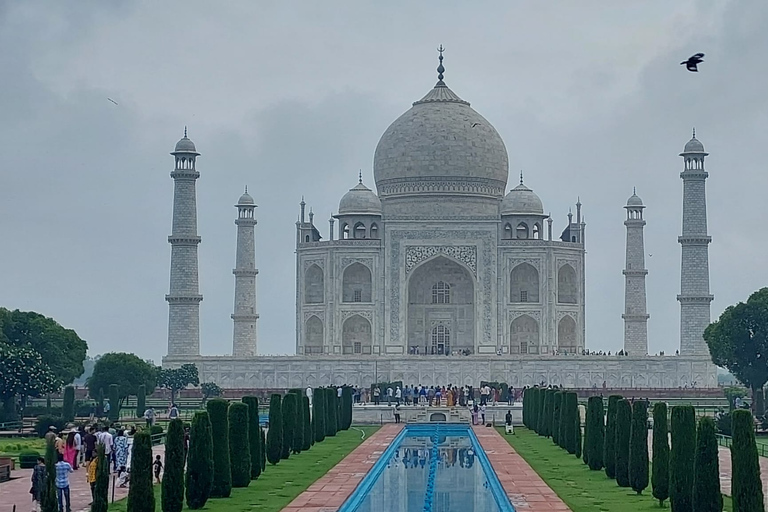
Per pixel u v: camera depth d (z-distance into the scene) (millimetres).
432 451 134625
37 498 78688
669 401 199125
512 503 86875
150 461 73625
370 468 109500
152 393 197000
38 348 176000
